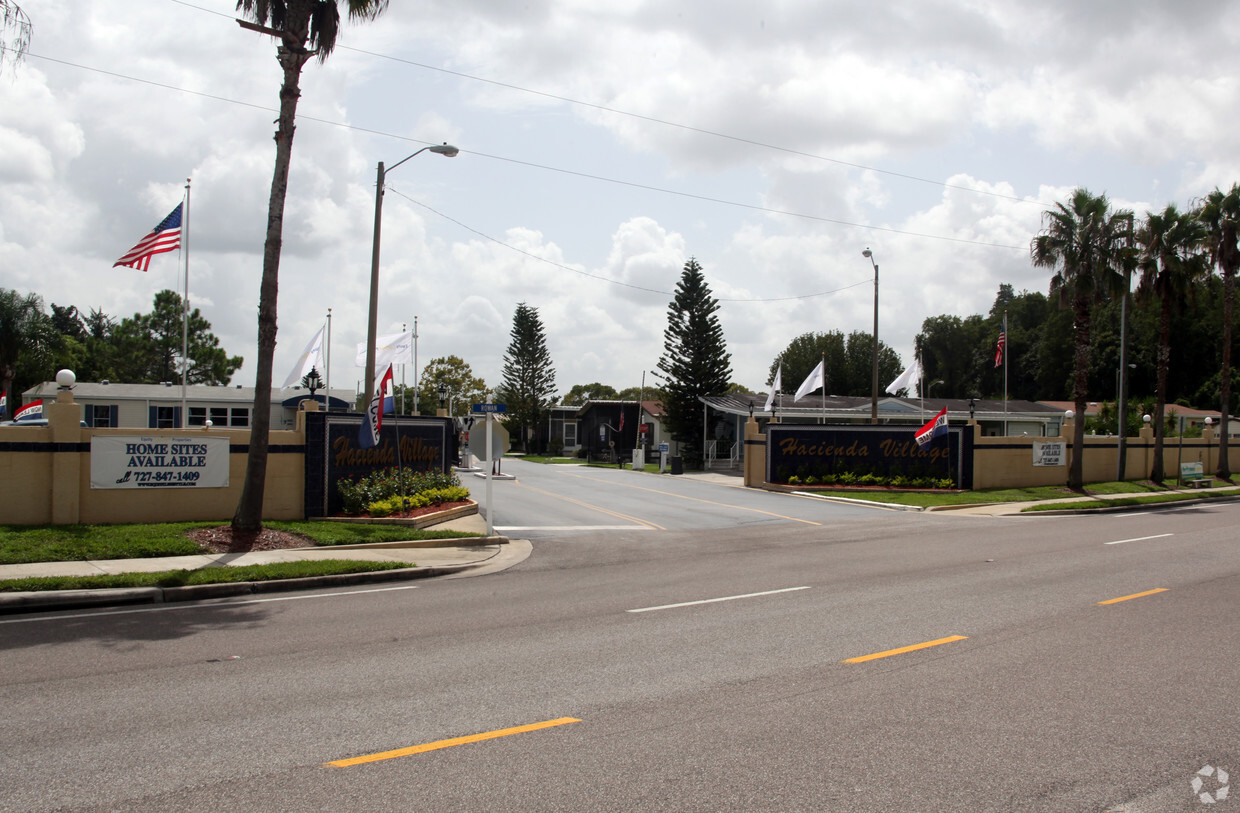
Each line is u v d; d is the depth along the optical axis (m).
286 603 10.34
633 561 14.22
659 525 19.73
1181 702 6.15
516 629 8.71
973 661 7.29
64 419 14.45
